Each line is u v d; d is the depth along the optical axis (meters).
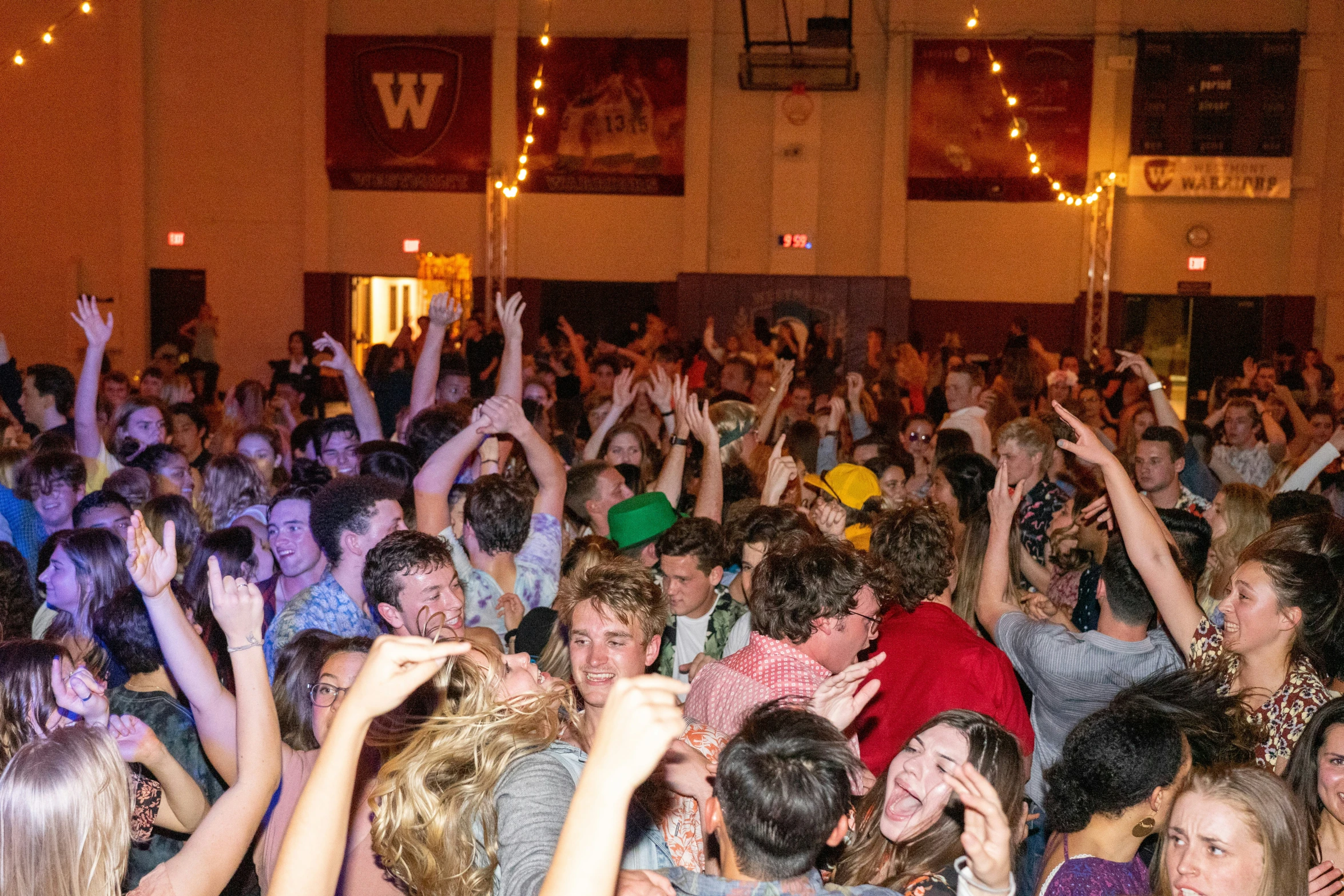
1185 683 2.28
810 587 2.49
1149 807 2.04
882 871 2.00
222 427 6.18
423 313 16.41
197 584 3.17
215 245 16.50
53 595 3.04
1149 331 15.41
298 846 1.29
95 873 1.66
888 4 15.29
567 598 2.48
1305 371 11.86
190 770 2.53
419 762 1.74
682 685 1.18
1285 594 2.50
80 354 16.59
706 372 12.98
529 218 16.02
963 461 3.94
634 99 15.55
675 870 1.60
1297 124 14.77
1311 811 2.19
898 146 15.37
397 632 2.69
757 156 15.65
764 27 15.45
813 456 5.54
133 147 16.28
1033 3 15.04
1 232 16.61
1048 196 15.23
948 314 15.61
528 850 1.57
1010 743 1.99
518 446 5.29
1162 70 14.65
